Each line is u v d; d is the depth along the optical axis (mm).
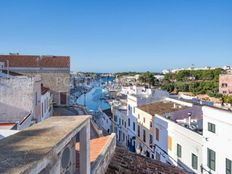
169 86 121875
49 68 53469
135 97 44531
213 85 117375
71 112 37844
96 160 7582
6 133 11195
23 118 19844
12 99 20672
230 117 19922
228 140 20203
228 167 20219
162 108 38031
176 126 27859
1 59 53406
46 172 3424
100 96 113188
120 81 194500
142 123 39719
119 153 10562
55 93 52938
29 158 3137
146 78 152375
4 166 2832
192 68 197125
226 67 171250
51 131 4727
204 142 23016
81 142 6078
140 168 9469
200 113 33062
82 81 191875
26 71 52875
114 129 56656
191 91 116562
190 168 25188
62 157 5137
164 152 30891
